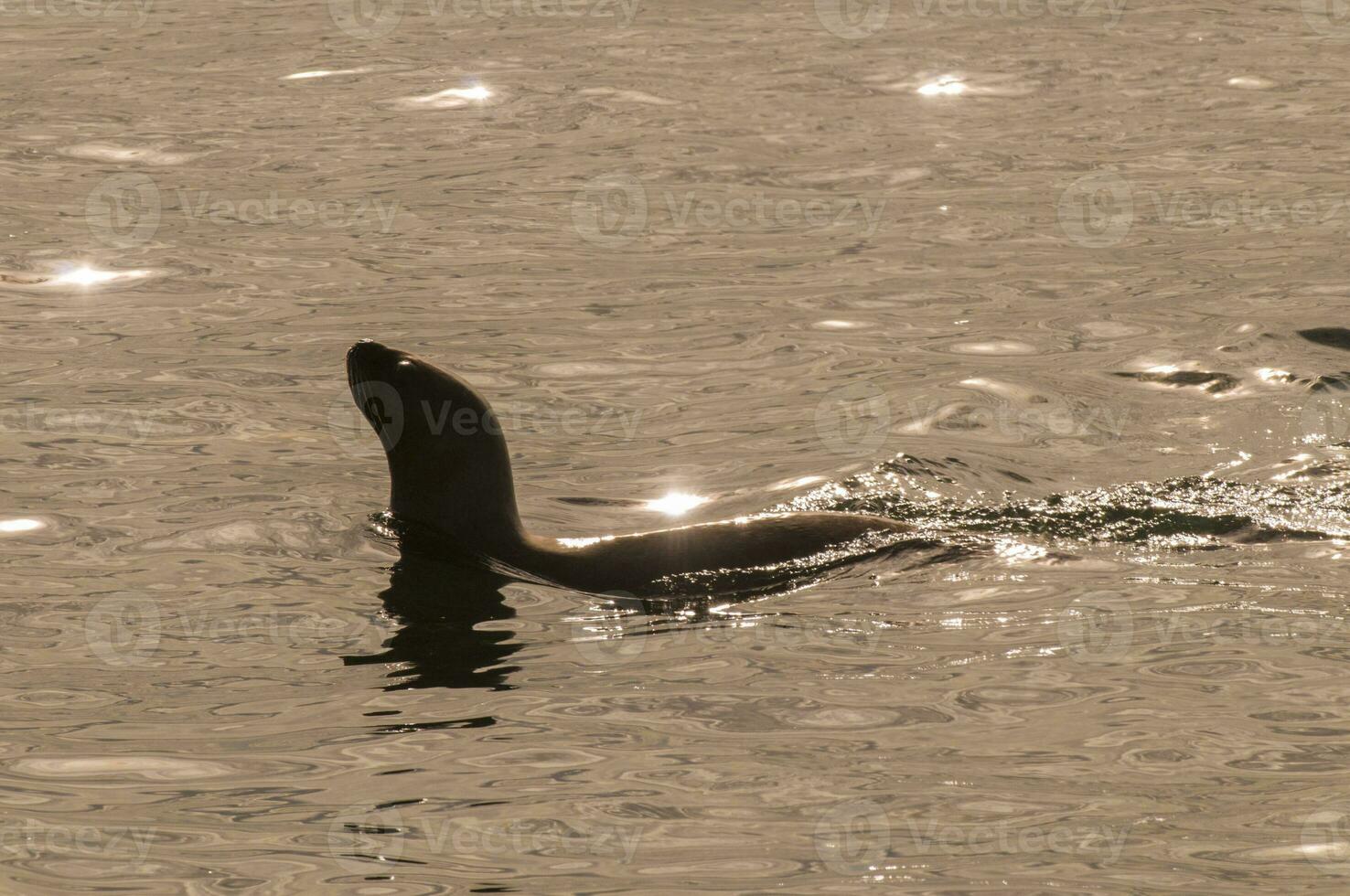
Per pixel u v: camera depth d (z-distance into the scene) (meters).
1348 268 36.38
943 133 50.19
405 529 22.41
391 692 17.67
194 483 24.69
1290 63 58.34
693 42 63.22
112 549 22.03
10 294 35.34
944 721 16.86
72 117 51.53
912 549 22.16
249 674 18.16
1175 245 38.94
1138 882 13.51
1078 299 35.19
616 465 26.09
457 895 13.38
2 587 20.72
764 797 15.13
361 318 34.03
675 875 13.68
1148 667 18.22
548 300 35.53
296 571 21.20
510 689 17.75
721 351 32.25
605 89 55.50
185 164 46.72
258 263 37.97
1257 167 45.47
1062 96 54.53
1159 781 15.39
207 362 31.03
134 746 16.34
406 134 50.25
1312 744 16.09
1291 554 22.11
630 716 17.03
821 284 36.59
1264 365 30.30
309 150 48.38
